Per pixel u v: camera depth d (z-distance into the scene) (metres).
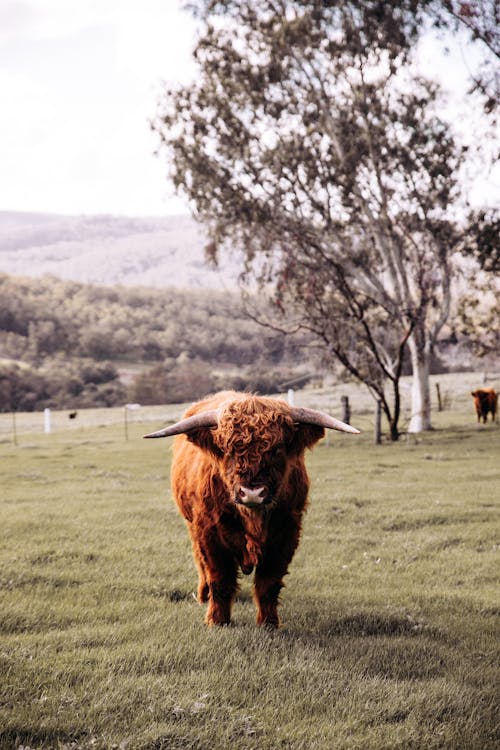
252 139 31.20
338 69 30.52
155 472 20.89
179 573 9.14
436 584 8.82
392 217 32.34
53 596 8.09
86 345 133.75
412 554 10.30
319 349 34.78
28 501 15.38
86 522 12.51
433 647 6.25
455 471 19.53
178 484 7.48
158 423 42.25
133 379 102.31
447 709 5.00
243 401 6.17
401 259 32.97
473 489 16.11
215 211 32.25
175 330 147.88
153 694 5.06
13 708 4.86
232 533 6.49
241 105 30.98
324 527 12.22
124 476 19.89
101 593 8.23
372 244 34.00
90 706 4.93
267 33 30.27
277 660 5.79
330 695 5.21
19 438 37.12
